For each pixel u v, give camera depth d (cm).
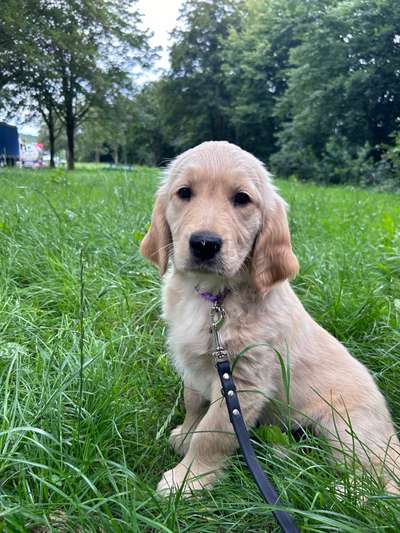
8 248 74
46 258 71
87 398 41
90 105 590
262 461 38
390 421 44
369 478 35
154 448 41
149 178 241
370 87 436
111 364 46
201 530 31
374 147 443
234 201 41
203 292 42
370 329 58
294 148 507
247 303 42
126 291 65
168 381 50
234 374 40
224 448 39
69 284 64
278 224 44
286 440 39
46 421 37
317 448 38
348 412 42
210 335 41
